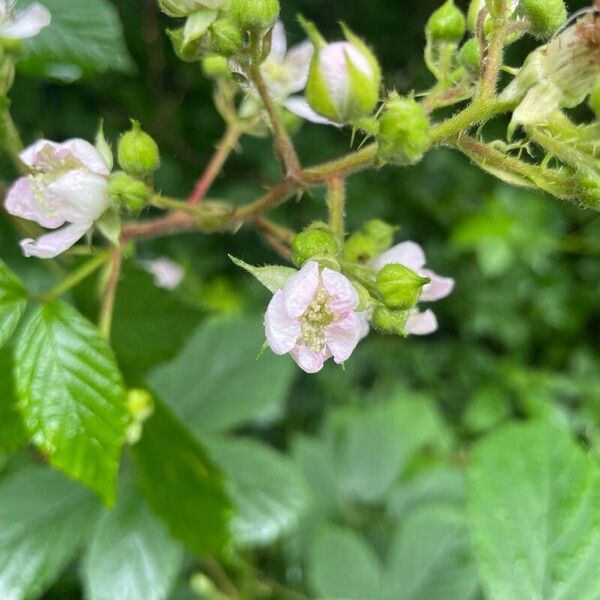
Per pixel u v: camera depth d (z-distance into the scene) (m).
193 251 0.39
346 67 0.13
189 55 0.15
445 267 0.46
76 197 0.15
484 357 0.44
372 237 0.16
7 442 0.16
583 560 0.15
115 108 0.38
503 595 0.14
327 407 0.40
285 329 0.14
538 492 0.15
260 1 0.14
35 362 0.15
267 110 0.15
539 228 0.43
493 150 0.13
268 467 0.22
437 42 0.16
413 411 0.30
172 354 0.19
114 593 0.19
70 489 0.19
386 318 0.14
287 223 0.40
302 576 0.30
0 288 0.15
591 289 0.47
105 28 0.20
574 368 0.45
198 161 0.41
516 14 0.14
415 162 0.13
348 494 0.27
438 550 0.23
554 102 0.13
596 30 0.13
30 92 0.34
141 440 0.18
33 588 0.18
